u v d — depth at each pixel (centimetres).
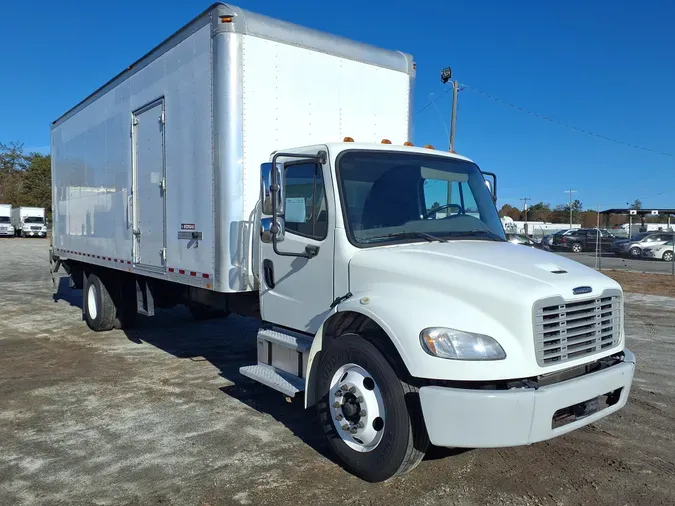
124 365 746
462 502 382
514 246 475
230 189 538
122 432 508
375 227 457
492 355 352
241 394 620
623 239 3606
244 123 543
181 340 905
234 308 650
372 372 395
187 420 539
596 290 396
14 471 431
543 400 347
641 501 386
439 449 465
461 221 511
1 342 890
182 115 604
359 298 414
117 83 773
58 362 762
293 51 575
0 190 7425
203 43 560
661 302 1395
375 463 394
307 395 450
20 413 560
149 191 690
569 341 377
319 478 416
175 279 630
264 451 465
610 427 523
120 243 786
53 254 1138
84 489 402
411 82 684
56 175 1107
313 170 472
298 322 491
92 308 980
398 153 498
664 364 763
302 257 483
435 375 353
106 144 823
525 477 419
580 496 392
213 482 411
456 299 374
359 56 630
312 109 591
